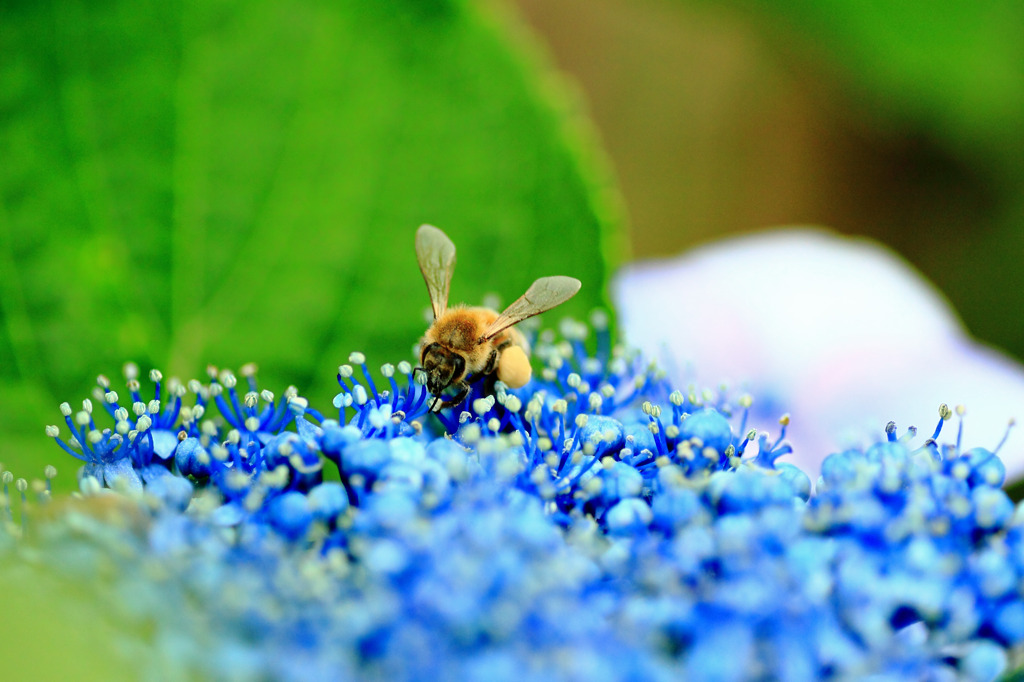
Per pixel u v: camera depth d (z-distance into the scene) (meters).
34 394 0.26
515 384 0.26
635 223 0.37
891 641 0.23
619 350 0.25
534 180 0.27
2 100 0.26
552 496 0.24
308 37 0.27
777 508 0.23
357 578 0.22
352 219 0.27
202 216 0.27
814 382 0.30
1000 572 0.23
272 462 0.24
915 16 0.32
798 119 0.36
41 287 0.26
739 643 0.22
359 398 0.24
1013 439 0.29
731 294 0.30
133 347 0.26
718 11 0.33
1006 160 0.33
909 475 0.23
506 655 0.22
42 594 0.22
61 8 0.26
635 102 0.38
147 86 0.27
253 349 0.26
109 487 0.24
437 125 0.27
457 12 0.27
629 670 0.22
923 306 0.30
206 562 0.22
